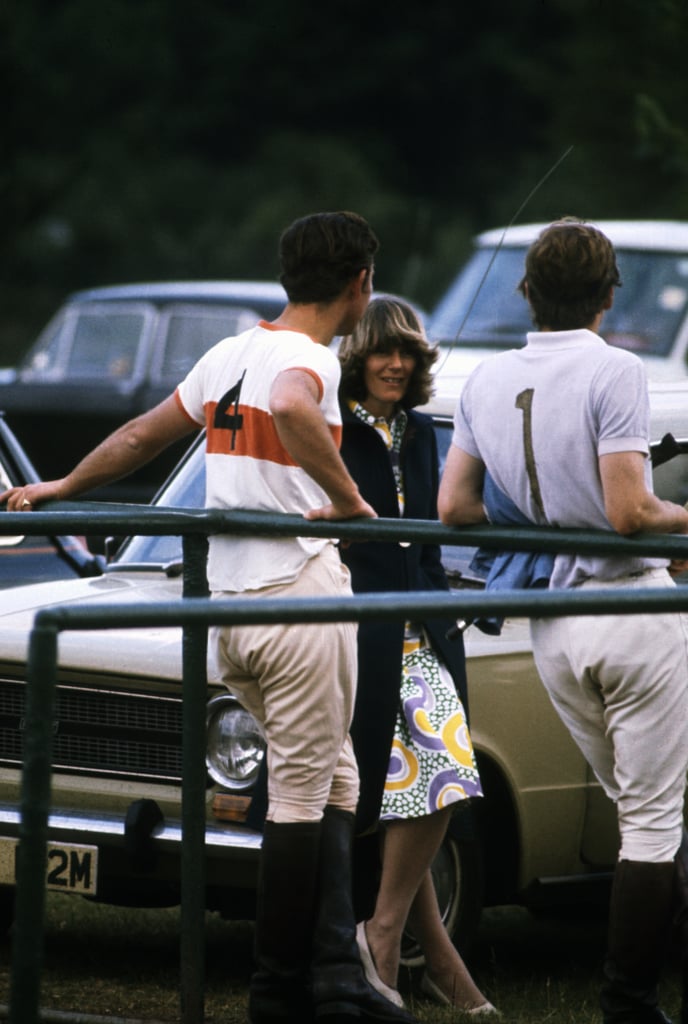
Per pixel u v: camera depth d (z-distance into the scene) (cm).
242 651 1216
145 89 13175
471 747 1446
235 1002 1553
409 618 955
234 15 13650
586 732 1273
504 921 1950
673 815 1234
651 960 1225
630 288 3531
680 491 1642
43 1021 1286
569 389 1221
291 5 13412
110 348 4222
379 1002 1217
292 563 1225
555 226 1270
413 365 1496
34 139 12562
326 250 1245
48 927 1834
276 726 1215
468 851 1577
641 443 1194
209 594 1277
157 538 1870
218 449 1255
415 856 1441
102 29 12912
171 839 1480
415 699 1440
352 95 13362
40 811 923
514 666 1608
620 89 5841
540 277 1249
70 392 4084
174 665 1512
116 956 1712
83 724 1543
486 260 3600
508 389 1249
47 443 4091
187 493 1831
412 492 1495
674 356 3409
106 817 1510
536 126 13075
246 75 13350
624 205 6419
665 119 3769
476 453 1273
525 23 13312
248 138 13375
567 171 6556
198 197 12450
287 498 1237
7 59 12144
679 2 4141
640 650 1213
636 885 1222
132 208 12319
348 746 1278
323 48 13412
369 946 1441
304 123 13412
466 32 13388
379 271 11256
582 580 1254
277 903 1208
